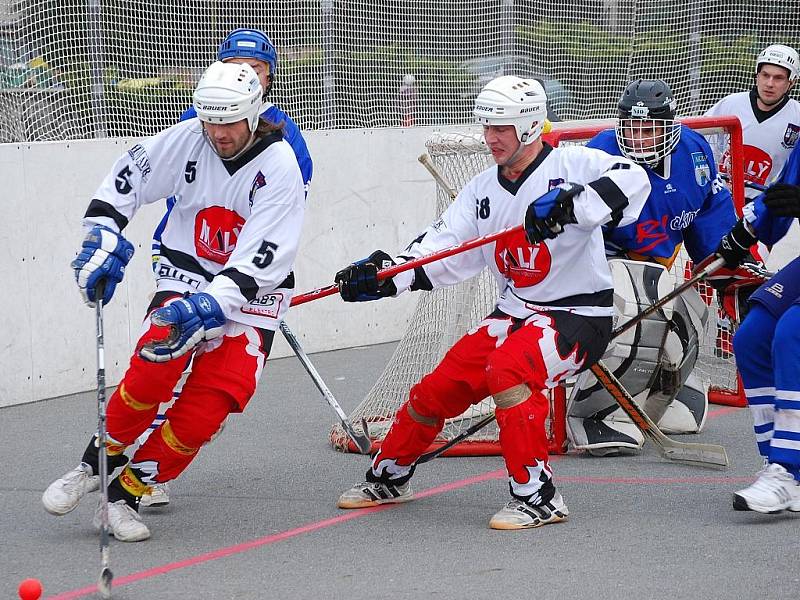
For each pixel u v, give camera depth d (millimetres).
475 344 14711
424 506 15367
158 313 12750
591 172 13922
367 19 25781
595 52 28625
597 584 12102
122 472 13867
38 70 21156
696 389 19609
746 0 29312
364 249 26828
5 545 13680
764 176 24906
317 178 25672
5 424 20266
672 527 14180
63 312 22141
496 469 17266
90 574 12609
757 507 14219
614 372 17625
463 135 18516
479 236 14758
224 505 15461
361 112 26297
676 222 17906
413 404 14891
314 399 22094
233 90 13070
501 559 13000
